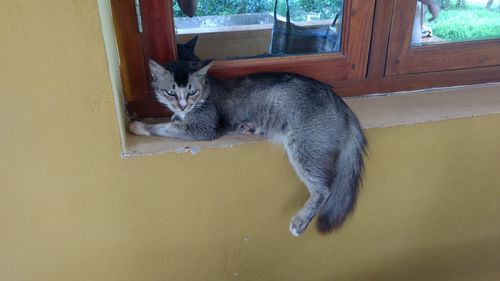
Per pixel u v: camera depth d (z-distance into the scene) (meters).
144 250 1.16
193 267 1.23
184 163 1.03
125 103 1.15
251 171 1.09
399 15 1.16
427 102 1.24
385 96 1.28
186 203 1.10
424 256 1.44
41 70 0.84
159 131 1.08
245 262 1.26
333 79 1.23
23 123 0.90
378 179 1.19
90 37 0.83
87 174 0.99
